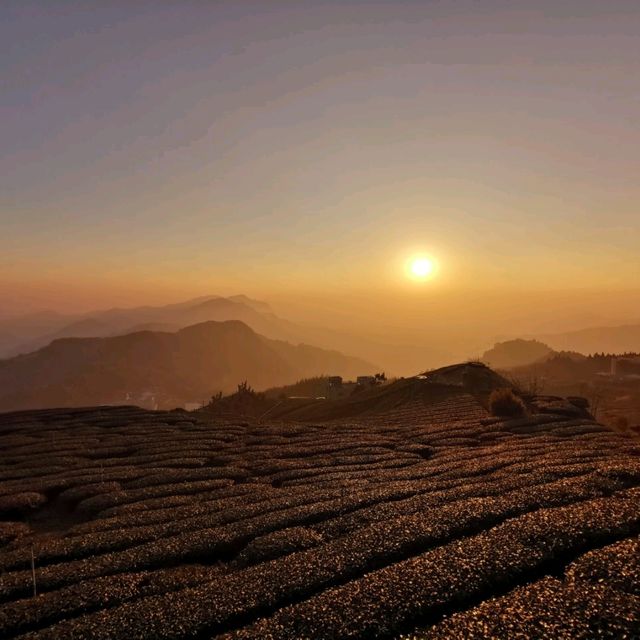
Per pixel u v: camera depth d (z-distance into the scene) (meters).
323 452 48.81
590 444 41.66
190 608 18.67
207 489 37.12
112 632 17.48
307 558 21.72
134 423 70.38
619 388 149.50
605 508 22.38
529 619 14.89
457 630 14.85
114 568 23.59
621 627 14.03
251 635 16.02
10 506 35.72
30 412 82.56
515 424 56.12
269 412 113.00
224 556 25.38
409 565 19.23
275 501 31.27
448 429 56.56
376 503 29.28
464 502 25.95
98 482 40.03
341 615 16.62
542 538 20.16
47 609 20.06
